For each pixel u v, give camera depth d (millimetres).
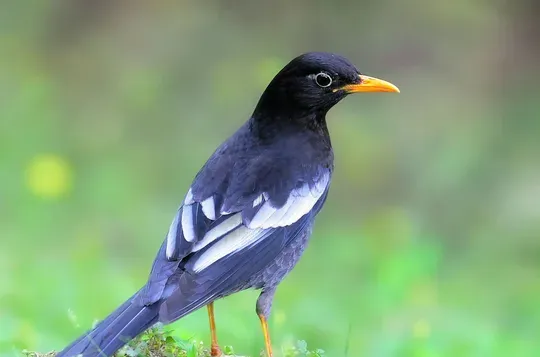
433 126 20828
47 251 15883
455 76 21641
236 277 8383
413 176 20047
